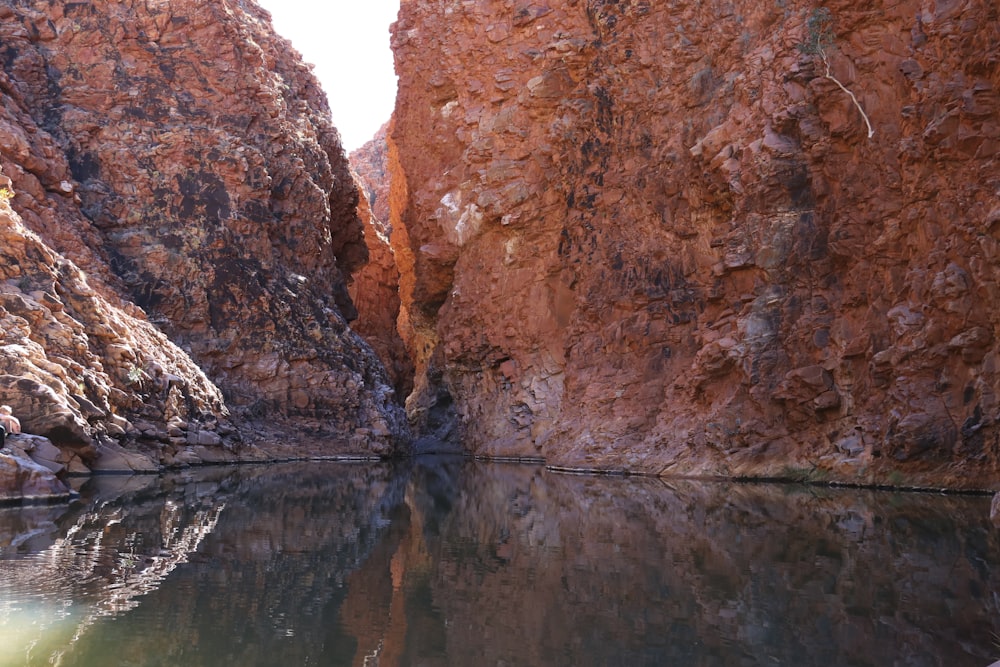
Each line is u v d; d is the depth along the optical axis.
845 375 24.08
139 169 33.72
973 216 20.64
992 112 20.95
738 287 27.27
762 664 6.68
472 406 40.25
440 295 43.88
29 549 10.77
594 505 17.78
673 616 8.13
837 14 25.59
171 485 19.73
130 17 35.59
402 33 44.78
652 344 30.78
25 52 33.91
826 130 25.62
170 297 32.38
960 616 8.09
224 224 34.06
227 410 30.31
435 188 42.19
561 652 6.99
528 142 37.78
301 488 20.25
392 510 16.30
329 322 36.22
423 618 7.98
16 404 19.59
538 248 37.22
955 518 15.24
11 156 29.80
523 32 38.84
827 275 25.30
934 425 21.03
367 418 35.03
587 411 31.25
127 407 24.20
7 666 6.23
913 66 22.97
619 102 33.62
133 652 6.66
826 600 8.74
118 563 10.03
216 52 36.34
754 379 25.41
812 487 22.31
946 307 20.88
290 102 41.12
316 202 38.69
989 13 21.12
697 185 29.73
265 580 9.38
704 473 25.77
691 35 31.44
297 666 6.50
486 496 19.64
